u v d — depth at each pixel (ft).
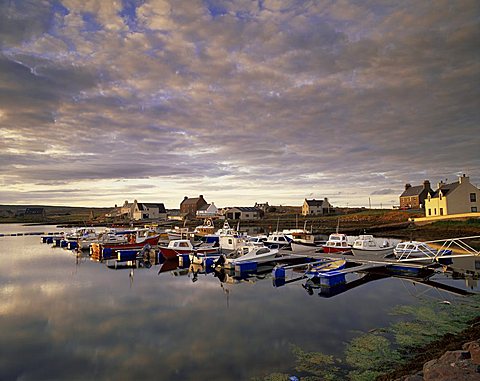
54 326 46.78
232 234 144.36
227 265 89.92
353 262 87.97
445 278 73.77
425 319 45.60
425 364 28.63
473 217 159.63
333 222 257.75
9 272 91.20
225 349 37.88
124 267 99.76
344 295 61.00
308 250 117.80
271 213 402.93
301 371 32.19
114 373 33.19
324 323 45.75
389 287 66.08
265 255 94.17
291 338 40.60
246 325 45.75
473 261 93.86
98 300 60.39
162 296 62.80
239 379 31.12
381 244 113.80
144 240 132.77
